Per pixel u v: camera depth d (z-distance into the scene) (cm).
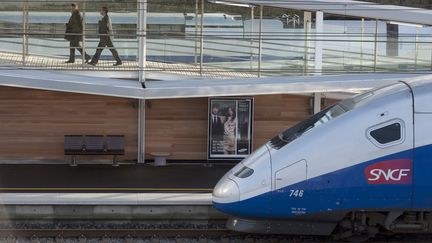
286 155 1148
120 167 1861
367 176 1128
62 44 1880
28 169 1811
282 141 1195
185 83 1866
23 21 1867
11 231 1307
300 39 1892
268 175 1144
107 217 1416
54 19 1888
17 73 1834
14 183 1639
